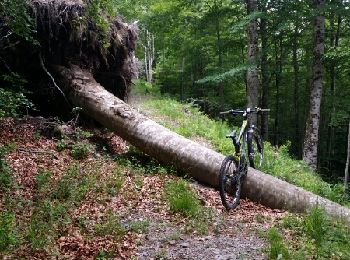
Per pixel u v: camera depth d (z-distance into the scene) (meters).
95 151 9.48
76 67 11.21
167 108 16.81
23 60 10.80
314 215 5.95
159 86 29.89
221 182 6.65
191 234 5.68
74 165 8.09
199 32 22.89
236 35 21.45
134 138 9.27
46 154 8.48
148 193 7.28
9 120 9.83
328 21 20.98
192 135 12.21
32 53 10.68
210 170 8.21
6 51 10.39
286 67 24.14
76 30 10.67
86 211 6.22
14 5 7.97
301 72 22.97
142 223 5.85
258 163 9.93
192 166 8.43
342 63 17.09
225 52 22.84
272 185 7.71
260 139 9.45
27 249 4.80
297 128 24.39
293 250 5.04
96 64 11.79
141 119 9.48
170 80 30.89
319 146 25.06
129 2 21.62
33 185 6.96
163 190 7.46
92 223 5.80
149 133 9.09
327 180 22.08
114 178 7.66
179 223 6.08
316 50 15.01
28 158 8.04
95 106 10.09
